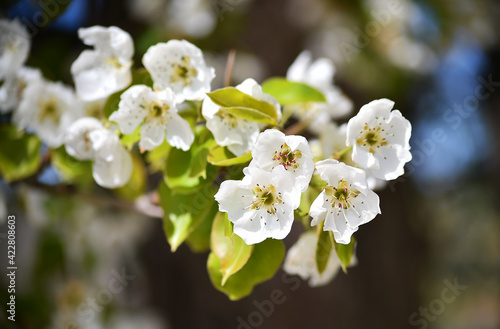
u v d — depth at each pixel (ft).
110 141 1.60
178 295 2.78
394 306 3.00
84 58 1.63
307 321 2.77
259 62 2.87
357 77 2.86
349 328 2.84
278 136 1.44
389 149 1.49
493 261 5.43
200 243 1.66
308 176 1.43
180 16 2.61
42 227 2.28
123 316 2.61
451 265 5.47
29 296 2.14
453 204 4.78
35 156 1.81
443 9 2.81
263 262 1.55
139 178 1.92
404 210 3.24
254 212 1.45
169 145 1.61
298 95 1.66
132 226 2.74
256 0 2.96
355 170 1.44
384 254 3.06
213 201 1.55
